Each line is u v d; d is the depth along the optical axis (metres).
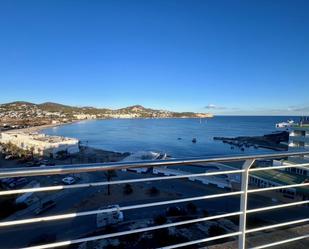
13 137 63.84
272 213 14.41
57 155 50.97
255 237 2.49
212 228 12.57
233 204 18.75
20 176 1.29
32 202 22.39
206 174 1.95
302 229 2.69
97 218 15.74
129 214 17.38
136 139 83.88
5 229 15.64
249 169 2.03
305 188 17.14
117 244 11.83
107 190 24.97
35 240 14.08
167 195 23.22
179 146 65.81
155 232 12.56
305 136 22.94
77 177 30.19
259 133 97.38
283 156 2.12
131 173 31.72
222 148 61.28
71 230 15.61
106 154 53.72
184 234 12.31
